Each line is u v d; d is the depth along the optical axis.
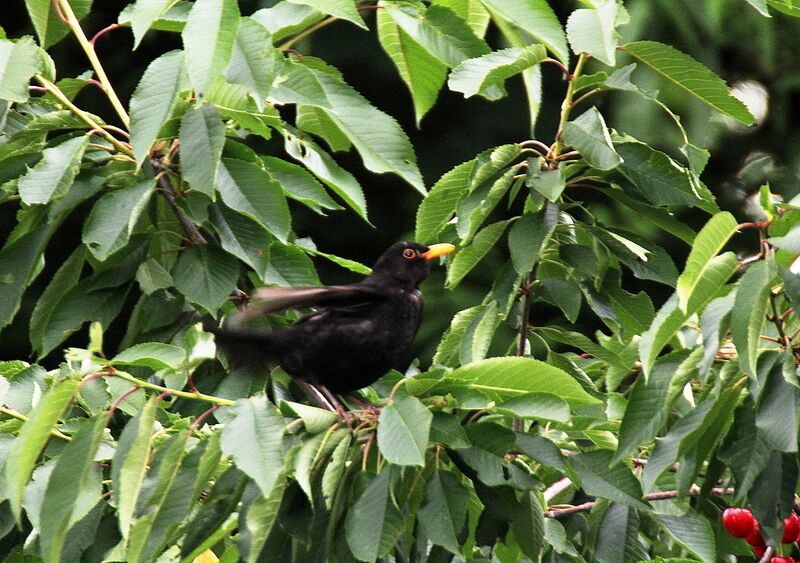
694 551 8.48
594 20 8.14
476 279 16.53
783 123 18.83
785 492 7.45
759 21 17.02
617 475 7.89
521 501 7.70
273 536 7.54
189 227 9.20
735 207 18.80
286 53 9.73
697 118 15.43
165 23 9.06
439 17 9.22
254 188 8.80
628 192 8.84
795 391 7.09
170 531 7.23
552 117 18.33
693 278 6.90
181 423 7.92
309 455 7.20
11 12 19.64
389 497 7.23
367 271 10.00
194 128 8.39
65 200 8.76
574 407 7.85
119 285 9.04
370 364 10.45
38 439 7.08
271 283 9.51
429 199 9.03
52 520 7.02
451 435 7.27
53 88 9.02
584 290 9.22
